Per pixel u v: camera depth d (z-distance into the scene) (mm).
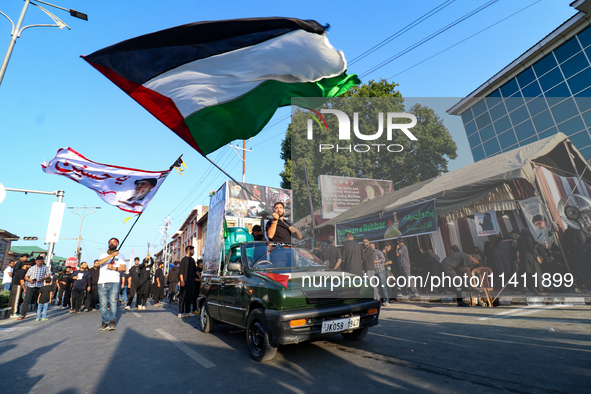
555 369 2639
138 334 5656
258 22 2939
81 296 10547
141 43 3037
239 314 4254
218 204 10359
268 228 4695
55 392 2996
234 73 3334
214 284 5332
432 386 2572
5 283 13641
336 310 3484
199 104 3609
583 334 3430
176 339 5105
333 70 3182
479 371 2758
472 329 4027
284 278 3625
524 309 4539
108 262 6461
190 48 3102
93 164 6375
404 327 4480
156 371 3490
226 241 8008
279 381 2994
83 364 3875
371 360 3332
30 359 4215
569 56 10445
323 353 3736
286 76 3307
